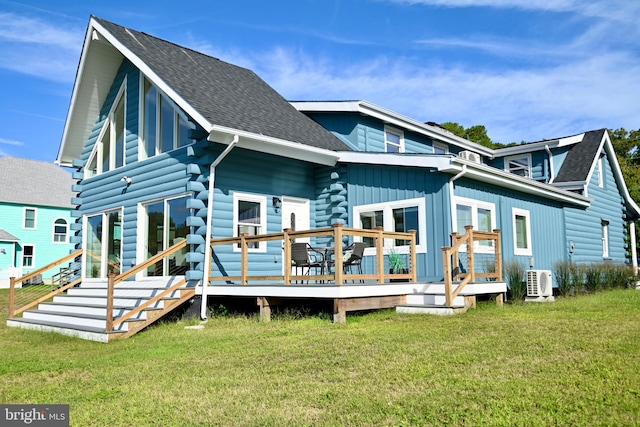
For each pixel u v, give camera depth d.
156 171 12.66
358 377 5.72
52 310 12.62
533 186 14.37
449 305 10.07
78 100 15.00
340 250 9.55
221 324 10.21
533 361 5.96
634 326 7.90
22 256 30.94
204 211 11.16
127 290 12.09
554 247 16.28
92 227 15.02
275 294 10.12
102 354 8.00
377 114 15.47
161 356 7.43
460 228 12.05
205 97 12.04
